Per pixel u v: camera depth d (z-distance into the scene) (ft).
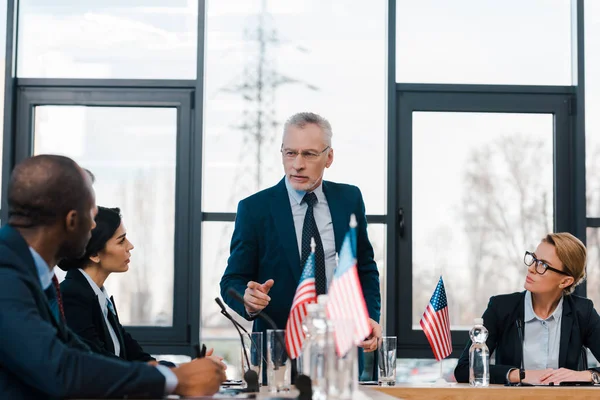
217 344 16.39
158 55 16.83
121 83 16.74
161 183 16.69
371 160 16.72
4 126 16.53
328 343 7.06
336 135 16.75
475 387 10.05
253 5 16.90
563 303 12.14
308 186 11.33
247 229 11.51
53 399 7.09
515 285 16.60
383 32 16.90
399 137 16.74
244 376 9.13
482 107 16.79
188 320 16.39
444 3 16.96
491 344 12.09
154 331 16.37
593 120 16.72
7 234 6.97
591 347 12.07
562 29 16.97
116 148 16.74
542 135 16.84
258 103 16.79
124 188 16.66
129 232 16.58
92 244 10.38
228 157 16.69
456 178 16.75
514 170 16.78
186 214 16.53
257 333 9.30
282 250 11.34
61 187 7.06
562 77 16.94
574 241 11.93
